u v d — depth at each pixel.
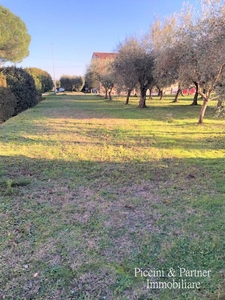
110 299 1.63
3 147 5.84
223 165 4.57
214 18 7.30
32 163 4.64
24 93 16.05
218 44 7.16
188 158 5.05
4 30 16.91
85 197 3.22
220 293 1.68
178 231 2.45
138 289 1.73
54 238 2.32
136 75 15.85
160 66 11.33
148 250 2.15
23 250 2.14
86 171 4.23
